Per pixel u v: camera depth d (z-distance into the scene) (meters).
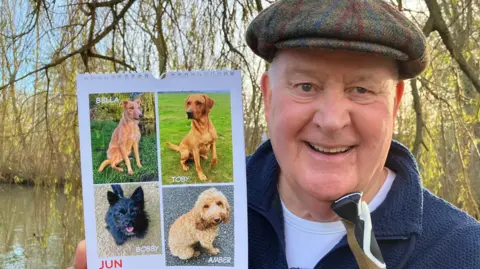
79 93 0.70
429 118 3.01
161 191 0.71
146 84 0.70
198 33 2.79
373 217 0.76
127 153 0.71
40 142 2.86
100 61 2.89
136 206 0.71
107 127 0.70
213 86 0.71
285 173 0.72
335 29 0.61
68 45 2.84
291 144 0.70
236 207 0.72
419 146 2.74
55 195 2.88
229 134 0.71
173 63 2.75
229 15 2.80
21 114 2.87
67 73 2.87
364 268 0.59
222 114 0.71
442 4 2.90
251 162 0.93
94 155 0.70
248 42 0.77
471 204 2.83
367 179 0.69
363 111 0.66
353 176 0.68
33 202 2.89
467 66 2.71
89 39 2.73
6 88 2.77
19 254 3.05
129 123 0.70
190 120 0.71
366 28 0.61
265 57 0.74
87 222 0.71
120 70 2.84
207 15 2.81
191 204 0.72
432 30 2.64
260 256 0.81
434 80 2.93
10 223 2.96
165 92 0.70
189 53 2.77
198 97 0.71
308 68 0.65
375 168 0.69
